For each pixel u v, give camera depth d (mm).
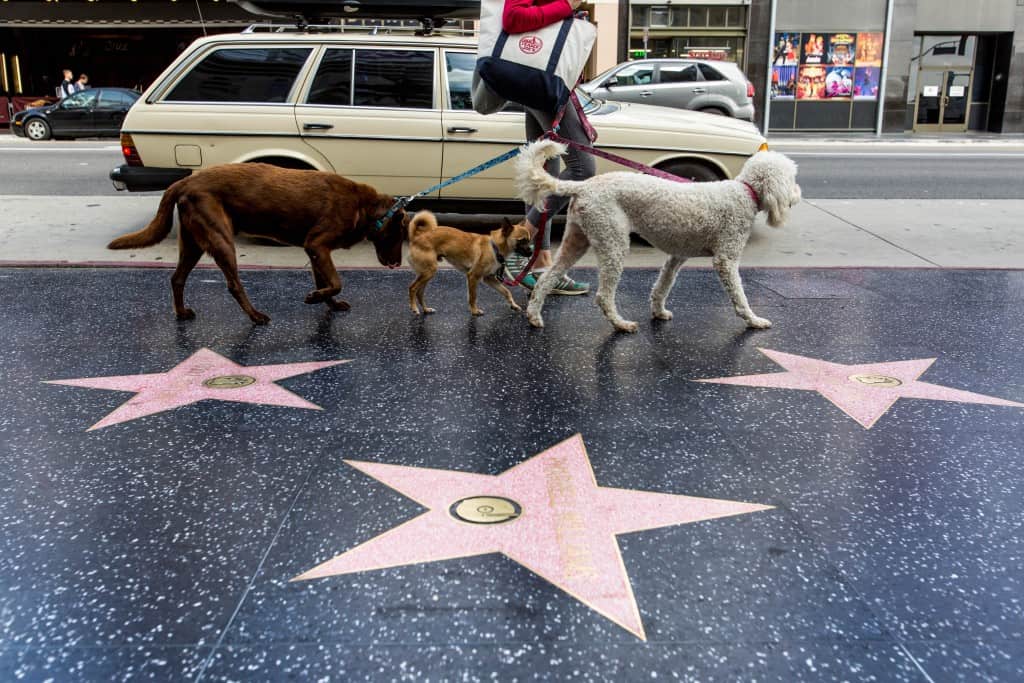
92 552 2250
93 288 5453
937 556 2254
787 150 18469
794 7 23734
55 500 2545
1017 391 3600
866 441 3041
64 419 3211
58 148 17281
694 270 6289
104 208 8695
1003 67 24656
